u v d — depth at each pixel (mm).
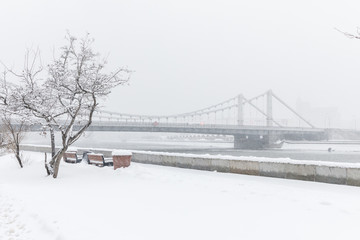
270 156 64438
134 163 20516
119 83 16656
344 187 11438
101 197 10914
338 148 88125
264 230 7113
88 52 15914
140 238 6844
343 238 6535
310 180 12680
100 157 18656
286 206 9016
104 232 7242
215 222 7781
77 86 15977
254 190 11133
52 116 16297
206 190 11383
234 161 15148
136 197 10688
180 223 7785
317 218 7852
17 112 16281
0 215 9578
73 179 15023
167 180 13414
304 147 92125
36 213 9117
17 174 17109
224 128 83250
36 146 34969
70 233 7207
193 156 17000
